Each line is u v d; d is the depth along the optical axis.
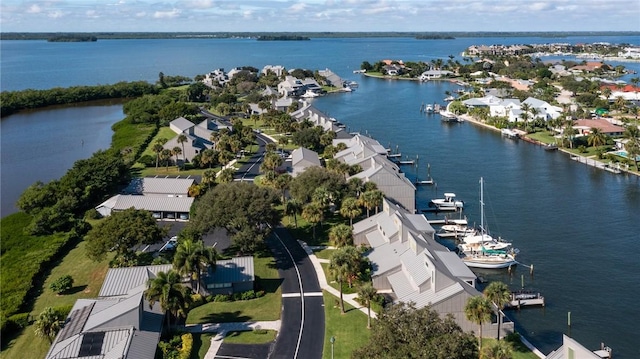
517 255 129.62
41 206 155.38
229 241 133.62
